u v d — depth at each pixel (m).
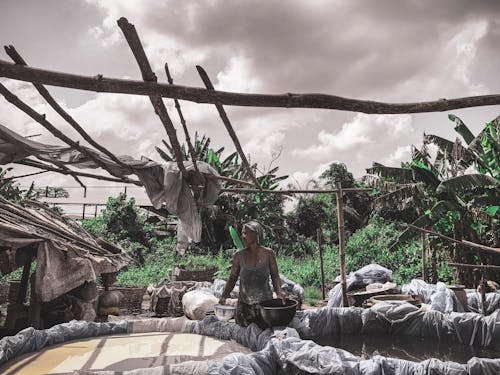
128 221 17.06
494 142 10.27
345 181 23.28
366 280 8.43
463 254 9.98
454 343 5.28
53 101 3.01
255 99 2.09
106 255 7.40
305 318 5.48
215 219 17.28
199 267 12.16
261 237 4.62
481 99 2.21
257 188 5.36
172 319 4.75
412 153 12.05
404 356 4.77
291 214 21.72
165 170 4.83
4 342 3.58
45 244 5.44
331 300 8.03
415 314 5.66
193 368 3.15
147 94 2.06
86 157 4.59
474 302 7.27
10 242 5.15
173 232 18.47
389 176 11.20
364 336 5.61
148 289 8.86
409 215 18.28
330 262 14.06
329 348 3.64
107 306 7.48
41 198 19.19
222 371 3.14
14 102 2.97
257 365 3.42
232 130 3.27
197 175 4.86
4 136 4.26
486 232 10.49
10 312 5.74
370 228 17.52
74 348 3.91
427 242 11.03
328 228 21.39
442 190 9.45
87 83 1.96
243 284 4.61
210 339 4.38
